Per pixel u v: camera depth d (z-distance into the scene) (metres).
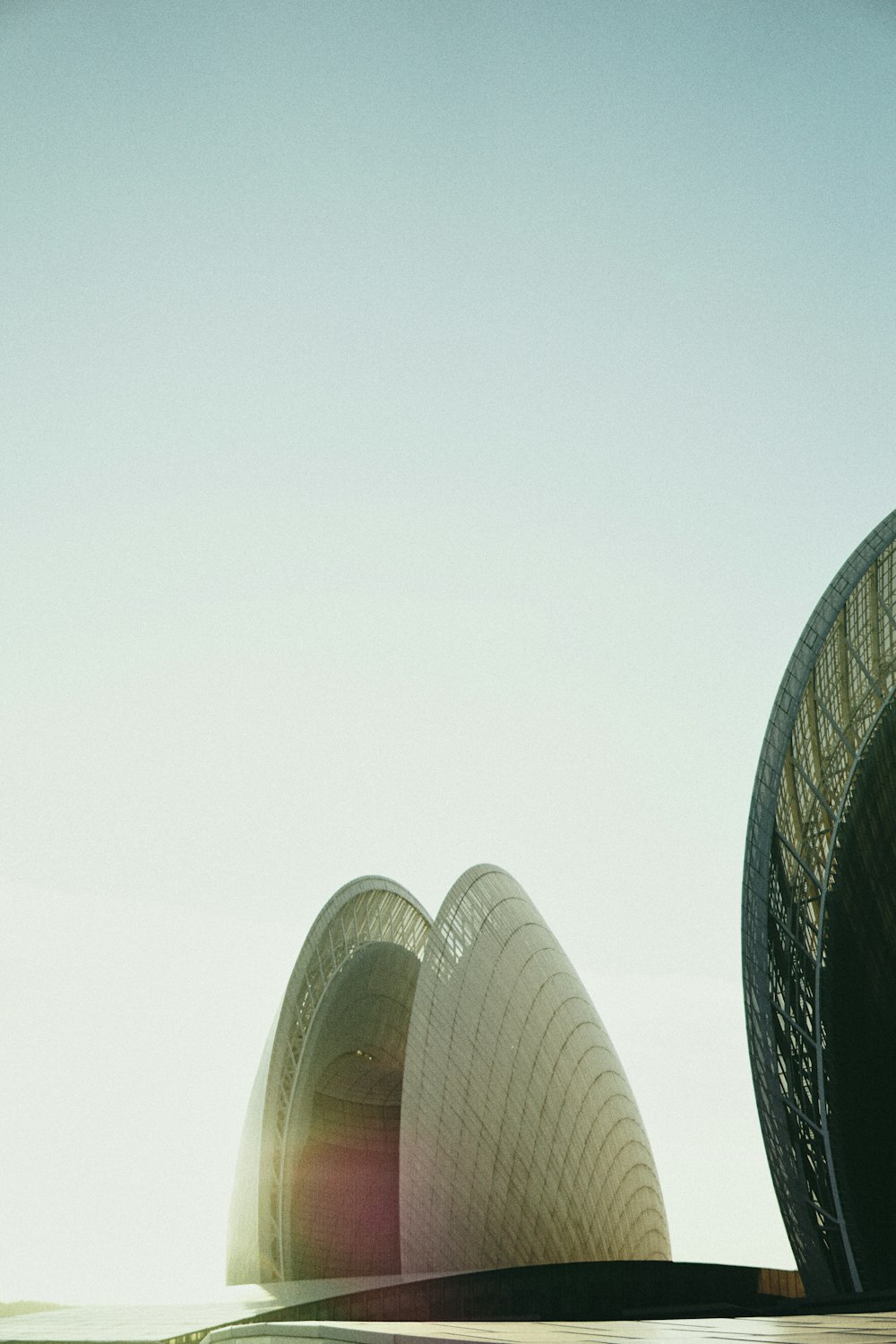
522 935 58.19
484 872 57.47
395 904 68.62
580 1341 11.23
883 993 38.00
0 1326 37.91
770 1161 36.53
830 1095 35.62
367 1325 16.66
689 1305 56.62
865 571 36.03
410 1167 49.25
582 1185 56.53
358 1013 64.62
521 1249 52.09
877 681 37.19
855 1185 35.19
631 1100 64.75
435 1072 50.75
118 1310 42.53
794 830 36.56
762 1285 63.62
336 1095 68.56
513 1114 53.25
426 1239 49.03
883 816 37.59
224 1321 35.31
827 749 37.06
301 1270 61.03
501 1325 15.30
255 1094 66.19
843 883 37.66
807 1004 36.25
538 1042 55.72
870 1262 33.94
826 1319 13.80
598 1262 53.09
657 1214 65.44
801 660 36.38
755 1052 35.88
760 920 35.62
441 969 52.00
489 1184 51.53
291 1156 59.44
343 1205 67.06
